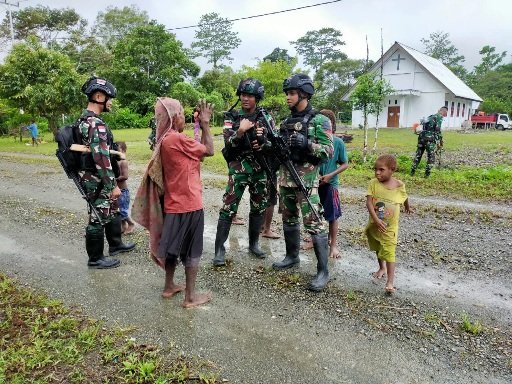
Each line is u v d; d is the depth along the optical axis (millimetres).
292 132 3930
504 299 3844
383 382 2664
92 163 4160
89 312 3488
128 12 60344
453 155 16062
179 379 2639
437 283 4164
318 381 2664
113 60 47125
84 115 4152
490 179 10031
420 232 5824
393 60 37000
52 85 21219
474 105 46500
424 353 2969
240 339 3111
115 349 2945
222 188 8883
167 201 3430
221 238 4496
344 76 54469
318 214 3959
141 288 3969
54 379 2637
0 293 3770
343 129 35312
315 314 3490
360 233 5715
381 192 3898
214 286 4012
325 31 73125
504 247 5246
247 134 4137
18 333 3135
